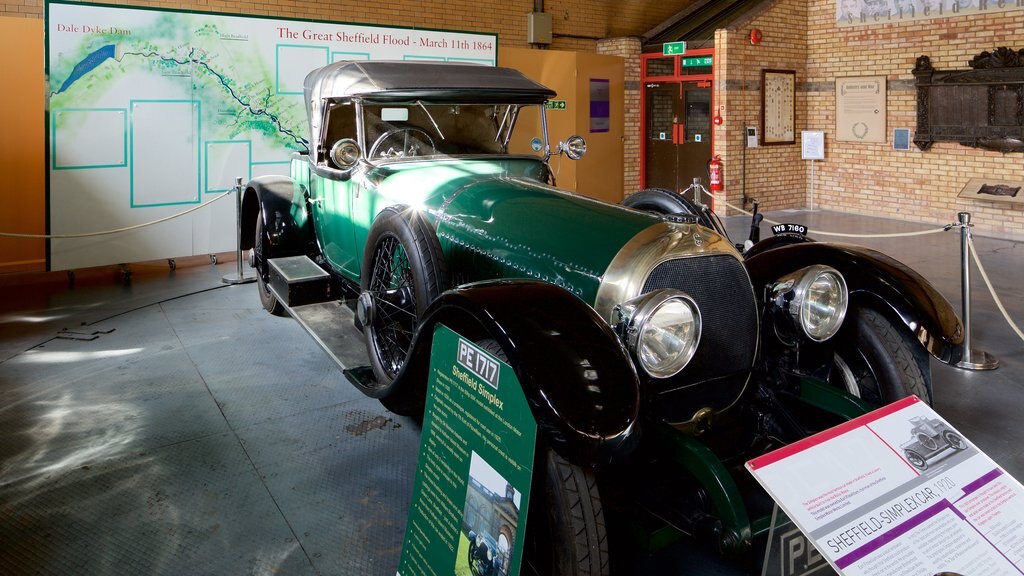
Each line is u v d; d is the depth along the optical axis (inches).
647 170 450.6
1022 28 335.0
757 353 100.7
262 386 159.2
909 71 380.2
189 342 189.3
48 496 113.7
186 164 278.7
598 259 94.5
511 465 73.3
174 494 114.2
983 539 71.8
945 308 103.4
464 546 78.2
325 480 118.6
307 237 187.3
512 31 402.9
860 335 107.7
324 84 157.4
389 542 101.7
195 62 275.9
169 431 136.6
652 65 435.8
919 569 68.1
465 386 81.7
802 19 422.3
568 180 406.0
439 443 86.0
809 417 106.2
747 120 407.8
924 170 381.7
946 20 361.1
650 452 89.4
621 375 74.0
